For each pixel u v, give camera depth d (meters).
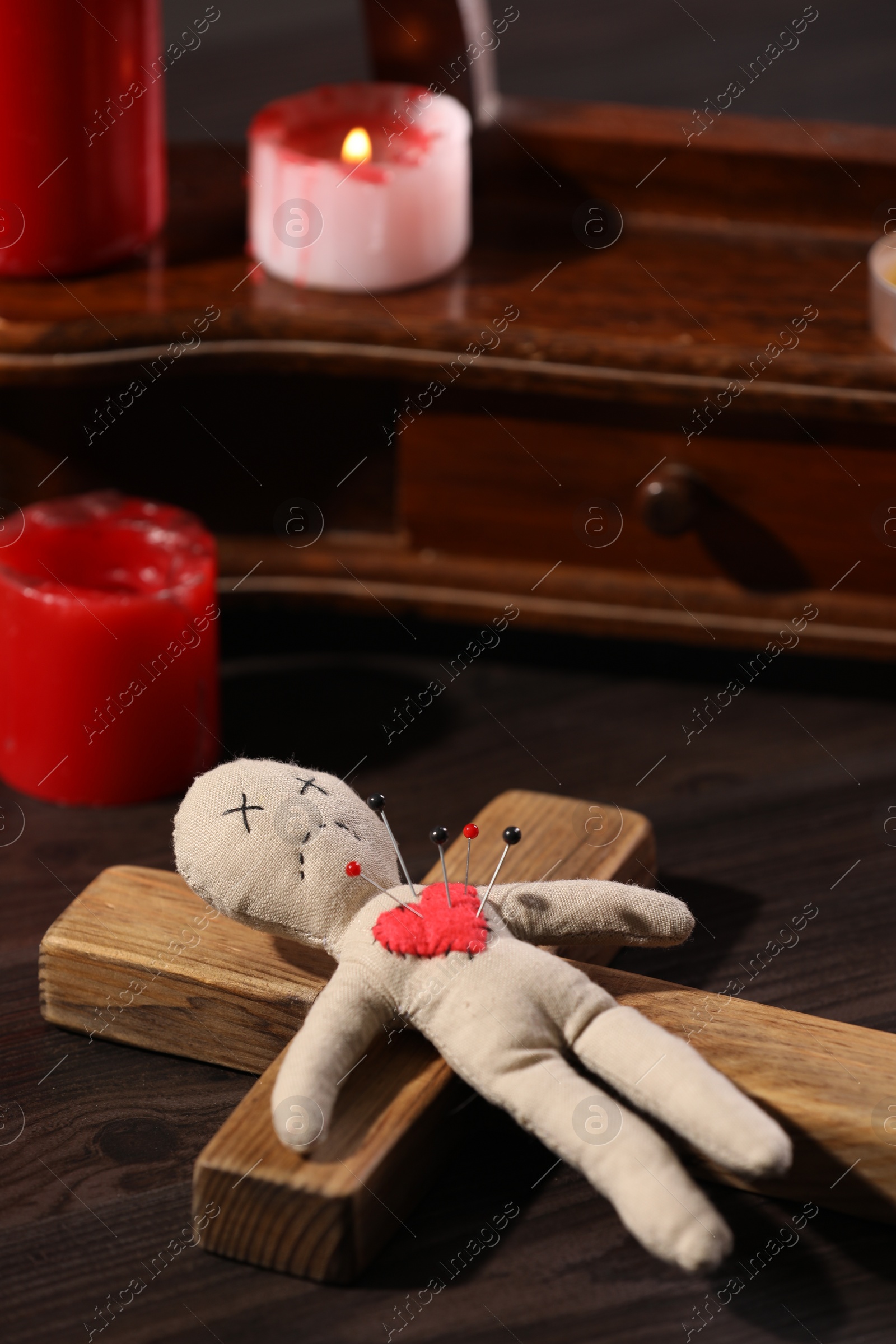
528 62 1.44
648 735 1.04
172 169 1.10
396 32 1.06
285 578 1.05
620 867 0.95
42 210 1.01
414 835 0.99
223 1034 0.91
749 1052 0.88
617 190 1.08
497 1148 0.90
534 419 1.02
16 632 0.98
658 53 1.47
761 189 1.07
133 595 1.00
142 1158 0.89
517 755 1.03
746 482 1.02
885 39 1.50
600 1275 0.87
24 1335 0.85
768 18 1.57
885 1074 0.88
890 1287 0.87
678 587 1.04
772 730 1.04
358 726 1.04
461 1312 0.86
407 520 1.05
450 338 1.01
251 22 1.54
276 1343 0.85
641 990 0.90
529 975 0.86
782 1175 0.85
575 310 1.02
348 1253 0.86
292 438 1.04
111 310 1.01
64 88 1.00
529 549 1.04
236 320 1.01
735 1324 0.86
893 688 1.07
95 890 0.93
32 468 1.04
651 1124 0.87
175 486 1.04
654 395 1.00
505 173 1.08
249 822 0.88
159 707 0.99
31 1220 0.88
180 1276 0.87
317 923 0.88
